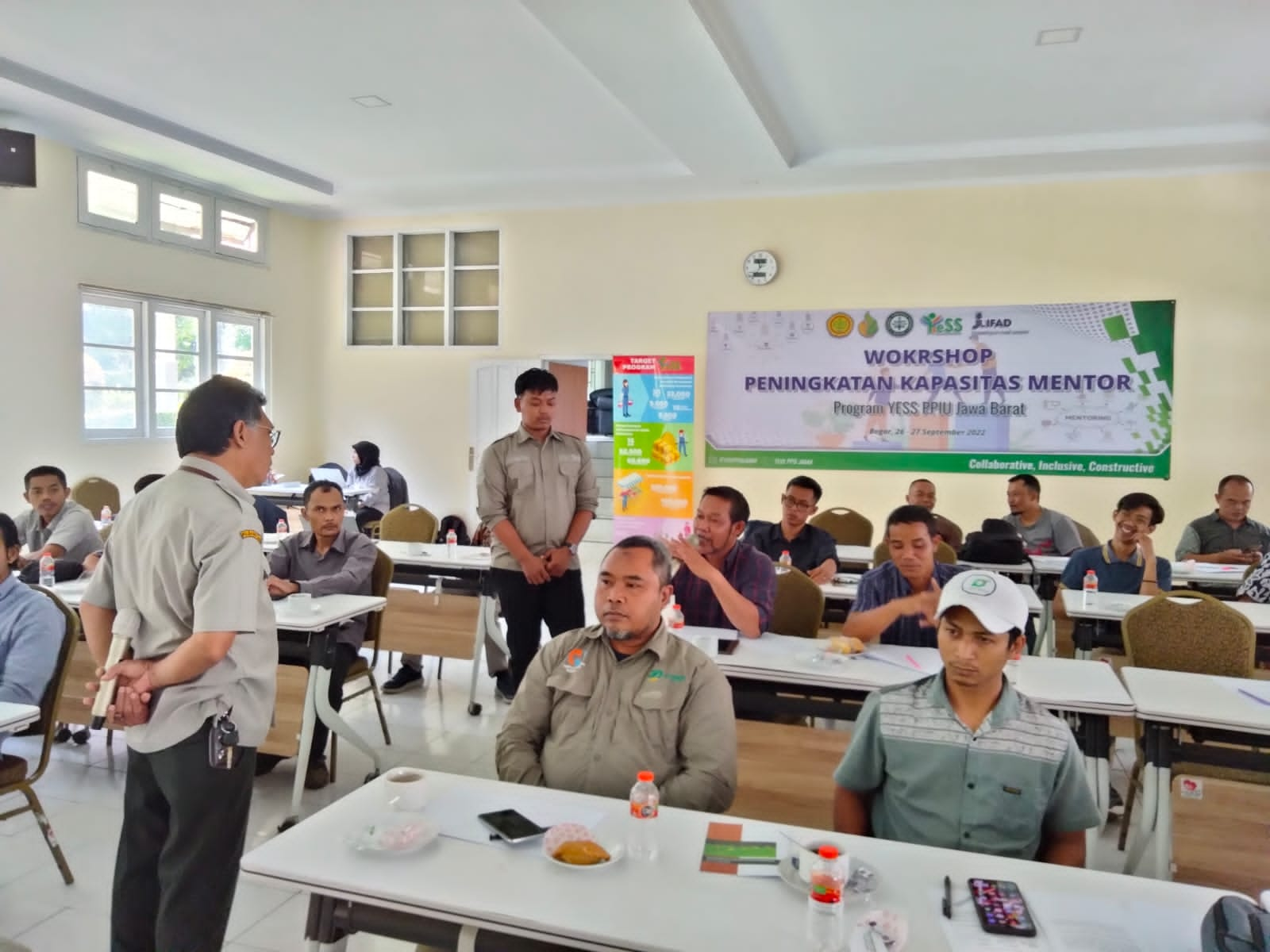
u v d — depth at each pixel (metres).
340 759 3.88
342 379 9.12
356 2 4.49
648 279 8.13
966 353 7.38
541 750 2.15
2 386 6.28
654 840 1.59
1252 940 1.22
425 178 7.90
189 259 7.72
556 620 4.08
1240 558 5.47
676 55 4.68
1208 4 4.39
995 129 6.35
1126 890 1.47
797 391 7.78
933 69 5.25
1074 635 3.79
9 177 5.82
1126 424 7.08
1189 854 2.47
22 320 6.39
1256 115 6.01
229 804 2.00
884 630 3.16
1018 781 1.69
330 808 1.72
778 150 6.41
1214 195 6.84
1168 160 6.66
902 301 7.50
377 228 8.91
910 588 3.15
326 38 4.95
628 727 2.06
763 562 3.31
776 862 1.53
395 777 1.78
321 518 3.96
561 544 4.09
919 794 1.75
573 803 1.77
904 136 6.50
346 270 9.05
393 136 6.70
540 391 3.99
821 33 4.77
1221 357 6.88
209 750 1.96
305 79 5.57
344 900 1.48
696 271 8.00
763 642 3.12
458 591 4.74
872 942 1.27
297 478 9.05
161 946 1.97
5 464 6.31
